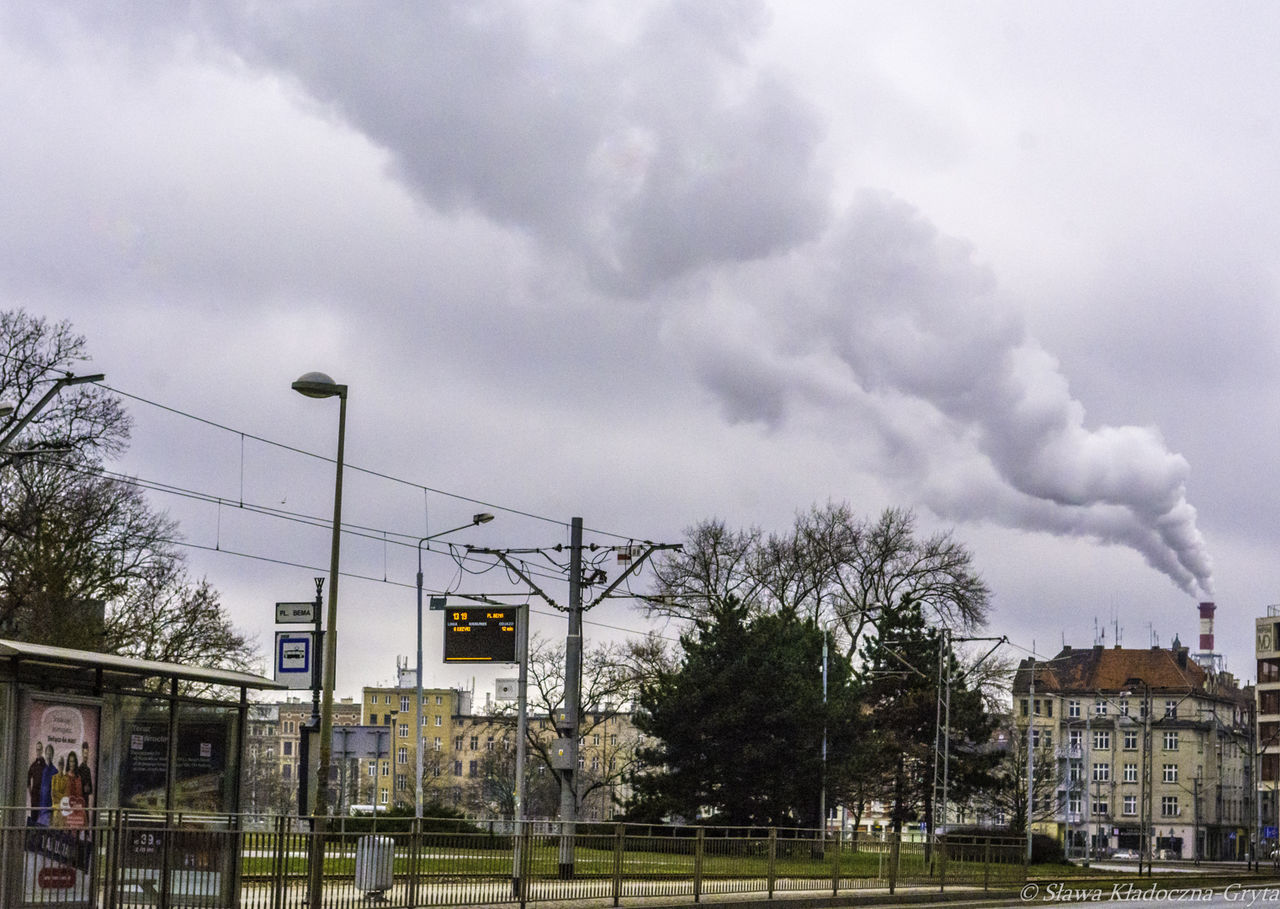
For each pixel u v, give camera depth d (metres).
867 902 32.81
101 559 48.00
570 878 24.08
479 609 36.06
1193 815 141.62
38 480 45.47
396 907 20.42
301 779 38.94
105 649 46.00
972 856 39.38
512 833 22.94
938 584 69.06
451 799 152.25
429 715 161.00
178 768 19.59
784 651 61.22
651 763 61.12
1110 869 76.06
